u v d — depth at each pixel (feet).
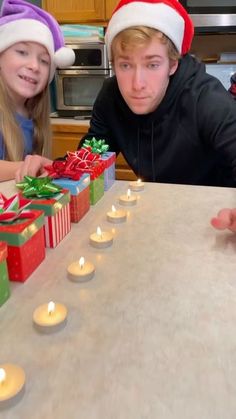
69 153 2.60
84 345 1.28
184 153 3.53
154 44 2.89
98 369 1.18
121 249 1.92
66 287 1.61
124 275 1.69
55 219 1.94
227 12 6.17
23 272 1.63
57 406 1.05
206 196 2.62
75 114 7.00
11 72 3.60
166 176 3.70
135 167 3.80
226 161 3.30
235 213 2.04
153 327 1.36
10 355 1.24
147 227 2.16
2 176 2.94
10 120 3.72
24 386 1.10
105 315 1.42
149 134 3.60
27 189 2.04
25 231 1.63
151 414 1.02
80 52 6.57
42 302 1.51
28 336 1.32
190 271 1.71
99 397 1.08
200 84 3.41
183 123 3.44
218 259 1.81
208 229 2.11
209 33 6.64
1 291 1.48
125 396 1.08
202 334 1.32
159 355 1.23
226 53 7.03
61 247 1.96
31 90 3.68
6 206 1.76
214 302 1.49
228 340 1.30
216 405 1.05
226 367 1.18
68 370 1.17
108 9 6.65
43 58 3.63
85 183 2.32
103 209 2.45
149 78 3.03
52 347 1.27
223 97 3.35
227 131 3.18
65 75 6.75
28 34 3.42
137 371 1.17
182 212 2.35
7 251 1.56
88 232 2.13
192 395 1.08
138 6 2.88
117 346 1.27
